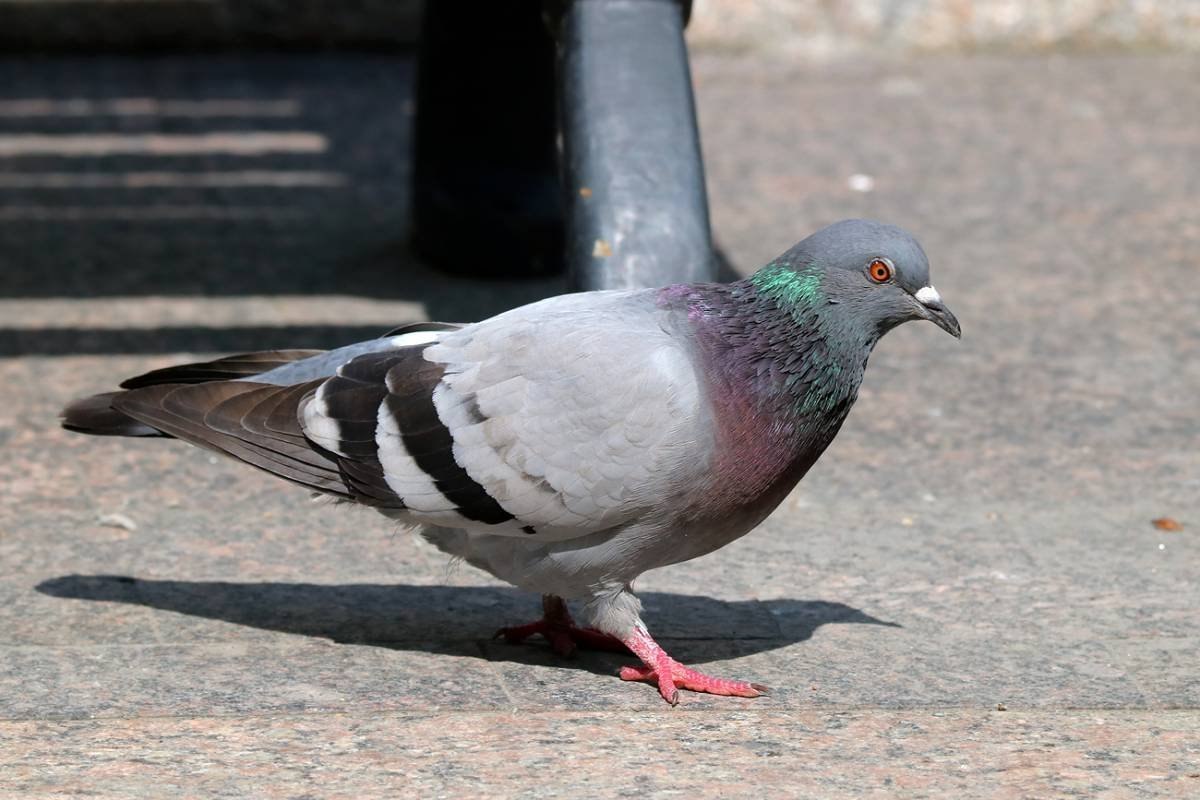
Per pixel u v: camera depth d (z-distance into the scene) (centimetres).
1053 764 689
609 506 729
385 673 782
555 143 1493
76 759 677
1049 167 1897
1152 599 887
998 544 967
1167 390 1238
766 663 803
